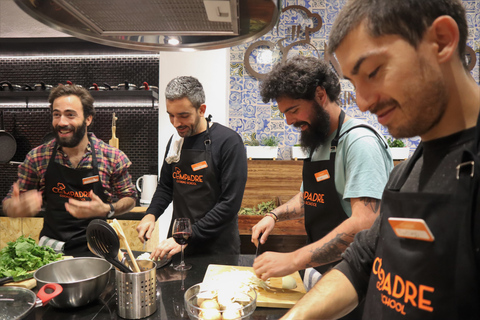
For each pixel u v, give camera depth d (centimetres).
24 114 329
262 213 305
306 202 145
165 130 298
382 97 55
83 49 315
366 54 53
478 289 51
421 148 68
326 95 128
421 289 56
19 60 329
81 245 184
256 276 121
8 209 157
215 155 181
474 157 51
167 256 144
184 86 169
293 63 126
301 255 110
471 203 51
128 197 212
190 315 86
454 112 56
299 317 73
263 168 326
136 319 95
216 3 98
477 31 341
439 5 50
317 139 132
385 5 51
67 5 101
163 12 107
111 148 212
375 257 72
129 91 288
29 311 75
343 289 79
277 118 360
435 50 51
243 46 359
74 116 186
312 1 356
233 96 361
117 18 112
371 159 113
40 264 122
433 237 55
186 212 187
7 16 291
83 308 102
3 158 308
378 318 66
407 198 61
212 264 143
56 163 194
